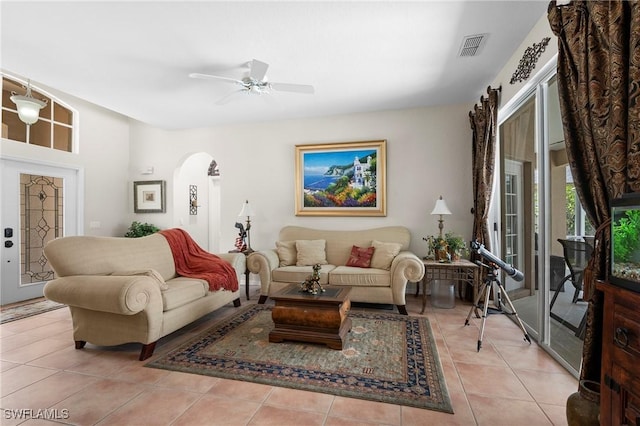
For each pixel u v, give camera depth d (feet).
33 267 14.06
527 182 9.58
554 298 7.95
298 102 13.38
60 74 10.59
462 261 11.85
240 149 16.61
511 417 5.43
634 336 3.26
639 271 3.29
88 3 7.02
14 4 7.00
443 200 12.94
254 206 16.37
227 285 11.16
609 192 4.49
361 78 11.05
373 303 12.64
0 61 9.72
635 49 3.94
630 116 4.04
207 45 8.80
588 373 4.97
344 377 6.78
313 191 15.37
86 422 5.37
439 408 5.65
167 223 17.87
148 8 7.20
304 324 8.45
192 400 6.01
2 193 12.98
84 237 9.18
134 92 12.14
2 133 13.03
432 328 9.71
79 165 15.81
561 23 5.61
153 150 18.08
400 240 13.48
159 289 8.24
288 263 13.56
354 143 14.71
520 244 10.28
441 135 13.94
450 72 10.66
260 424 5.29
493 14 7.55
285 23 7.80
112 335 8.06
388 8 7.27
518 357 7.71
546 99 8.19
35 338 9.24
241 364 7.41
